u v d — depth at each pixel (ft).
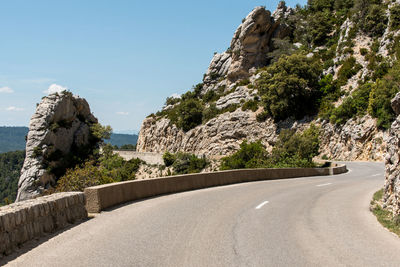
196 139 290.35
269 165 150.82
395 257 23.31
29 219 26.53
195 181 63.72
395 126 39.68
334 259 22.63
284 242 26.76
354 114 187.21
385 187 41.39
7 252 23.40
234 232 29.60
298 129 219.82
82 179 95.76
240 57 323.78
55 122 265.54
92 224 32.37
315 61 232.73
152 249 24.21
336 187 67.92
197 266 20.70
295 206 44.29
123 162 281.95
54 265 20.90
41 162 248.93
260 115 250.37
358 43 227.40
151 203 44.78
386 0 242.58
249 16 319.06
